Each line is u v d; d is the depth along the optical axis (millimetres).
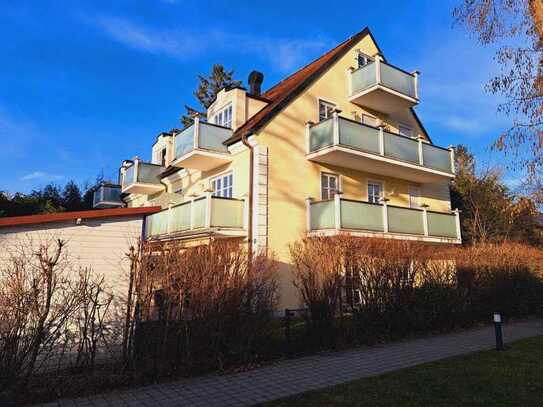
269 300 7668
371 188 17234
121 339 6812
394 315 9664
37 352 5738
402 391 5676
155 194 22359
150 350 6465
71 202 33344
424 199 19312
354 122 14703
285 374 6715
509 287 13266
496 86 9328
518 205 11383
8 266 6355
